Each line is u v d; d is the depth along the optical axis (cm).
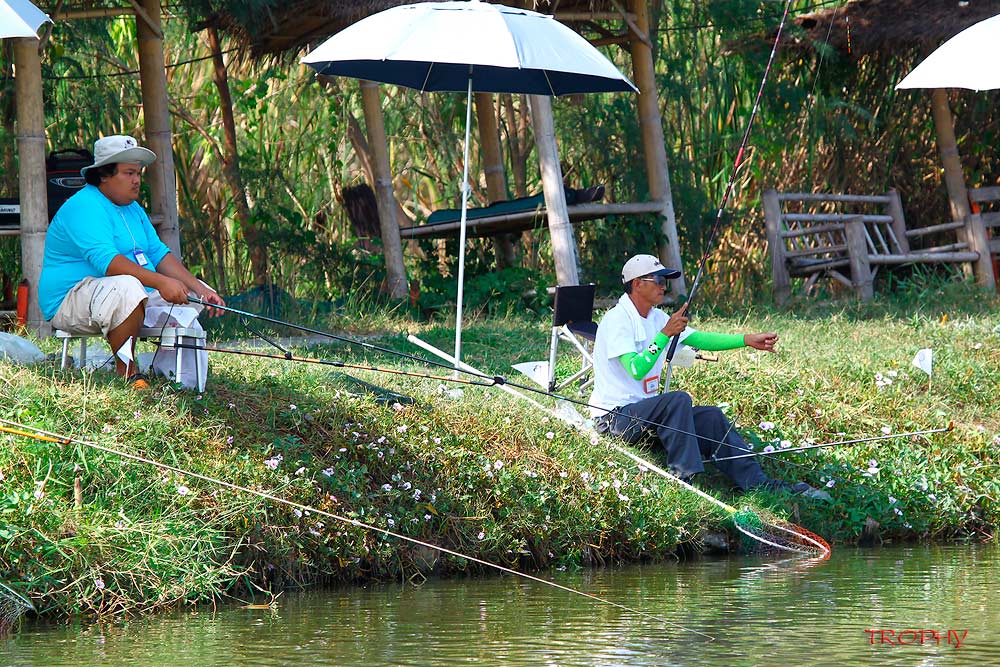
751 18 4372
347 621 1401
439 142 5078
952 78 2497
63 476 1580
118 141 1902
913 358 2716
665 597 1545
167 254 1981
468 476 1838
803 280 4312
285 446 1766
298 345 2819
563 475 1911
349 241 4572
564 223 3488
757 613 1441
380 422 1912
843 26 4262
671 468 2030
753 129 4725
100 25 3866
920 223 4759
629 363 2047
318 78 4672
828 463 2189
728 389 2417
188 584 1491
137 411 1738
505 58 2125
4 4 1822
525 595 1567
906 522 2088
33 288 2836
